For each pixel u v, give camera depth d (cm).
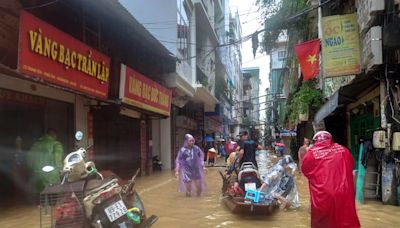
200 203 1096
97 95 1204
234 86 6419
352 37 1137
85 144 1414
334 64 1139
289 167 975
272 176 947
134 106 1535
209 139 3703
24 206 1002
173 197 1216
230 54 5772
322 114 1598
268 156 4456
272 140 7144
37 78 884
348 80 1360
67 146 1330
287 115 3722
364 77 1134
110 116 1496
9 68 837
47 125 1231
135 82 1508
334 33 1146
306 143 1574
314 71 1557
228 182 1064
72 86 1041
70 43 1022
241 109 8519
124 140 1819
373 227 784
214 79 3872
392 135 994
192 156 1249
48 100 1233
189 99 2920
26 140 1152
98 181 589
